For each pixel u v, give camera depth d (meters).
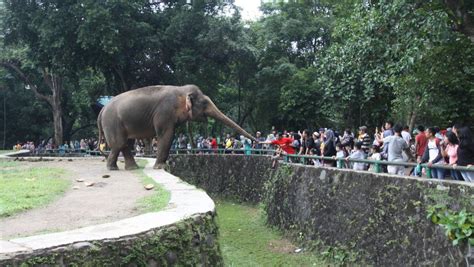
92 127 48.56
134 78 27.25
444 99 15.00
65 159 19.94
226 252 11.62
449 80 13.33
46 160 19.61
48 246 4.10
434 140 10.06
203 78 27.20
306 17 32.66
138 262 4.58
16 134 43.66
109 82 28.14
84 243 4.27
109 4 22.94
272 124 34.38
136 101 14.15
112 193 8.61
